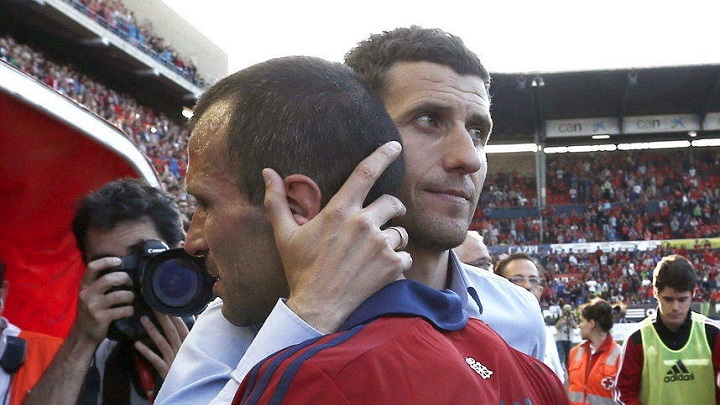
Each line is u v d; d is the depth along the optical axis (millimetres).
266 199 936
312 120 948
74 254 2627
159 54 22391
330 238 908
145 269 1650
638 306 20391
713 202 29375
